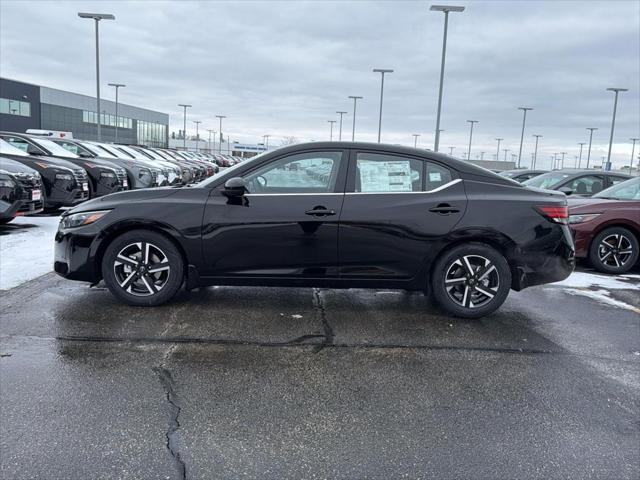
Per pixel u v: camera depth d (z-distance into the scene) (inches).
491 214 182.4
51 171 388.2
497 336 172.9
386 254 182.7
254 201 182.5
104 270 187.5
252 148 3993.6
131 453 101.5
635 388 135.7
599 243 282.4
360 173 185.8
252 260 183.6
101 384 129.8
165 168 662.5
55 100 2566.4
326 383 134.6
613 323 191.0
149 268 187.6
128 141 3159.5
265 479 95.3
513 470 99.5
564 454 105.1
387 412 120.5
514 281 189.0
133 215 182.7
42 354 146.9
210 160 1533.0
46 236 325.7
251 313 189.9
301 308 198.1
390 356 153.3
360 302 208.7
